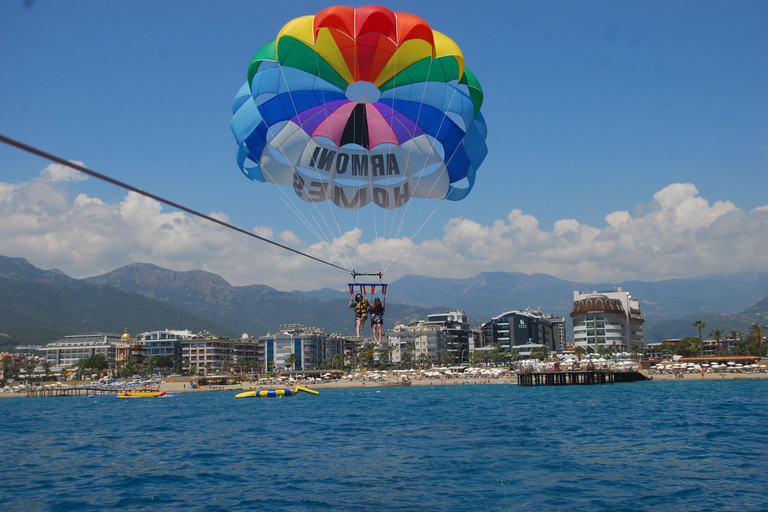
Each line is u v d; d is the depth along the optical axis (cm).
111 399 13050
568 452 3322
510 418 5378
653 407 6306
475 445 3625
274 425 5322
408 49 3100
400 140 3453
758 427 4312
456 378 16362
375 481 2639
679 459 3072
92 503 2422
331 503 2292
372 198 3525
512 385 13750
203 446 3978
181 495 2502
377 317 2827
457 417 5591
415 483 2581
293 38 3058
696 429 4262
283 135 3338
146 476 2920
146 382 16950
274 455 3456
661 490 2416
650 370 14888
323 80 3278
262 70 3195
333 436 4291
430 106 3378
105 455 3738
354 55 3112
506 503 2242
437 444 3703
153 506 2339
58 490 2678
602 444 3612
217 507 2292
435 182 3528
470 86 3350
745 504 2203
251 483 2683
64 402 12538
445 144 3453
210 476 2869
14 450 4116
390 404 8006
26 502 2469
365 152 3472
